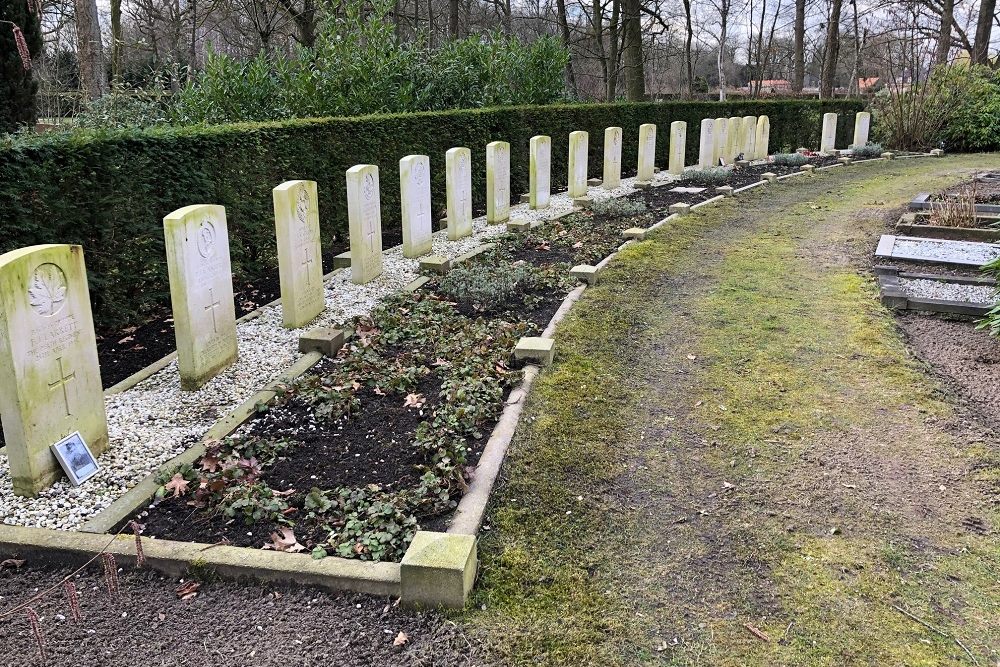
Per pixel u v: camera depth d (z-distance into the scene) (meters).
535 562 3.54
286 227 6.36
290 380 5.53
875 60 33.19
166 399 5.20
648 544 3.74
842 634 3.12
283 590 3.36
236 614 3.21
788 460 4.57
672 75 49.19
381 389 5.40
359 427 4.87
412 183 8.91
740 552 3.68
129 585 3.38
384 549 3.53
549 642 3.04
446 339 6.39
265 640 3.05
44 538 3.60
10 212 5.83
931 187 14.48
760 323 7.02
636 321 7.10
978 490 4.24
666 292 8.06
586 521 3.91
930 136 21.69
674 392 5.57
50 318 3.98
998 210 11.42
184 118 12.47
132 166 6.84
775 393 5.52
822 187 15.15
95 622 3.15
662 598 3.33
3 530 3.66
